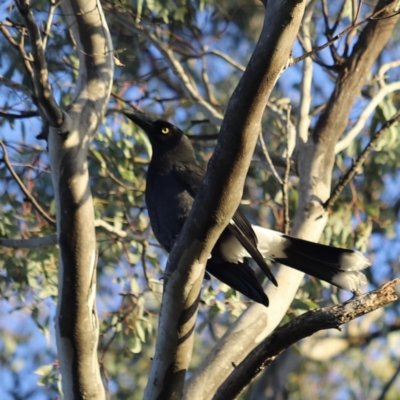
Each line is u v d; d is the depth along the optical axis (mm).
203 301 10766
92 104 7891
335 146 10297
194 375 8289
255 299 8227
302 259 8609
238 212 8328
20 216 11953
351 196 12852
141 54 13953
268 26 5879
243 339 8492
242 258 8430
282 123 12180
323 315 6469
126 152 11891
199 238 6484
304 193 9836
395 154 12961
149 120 9711
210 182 6316
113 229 10461
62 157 7352
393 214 13945
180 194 9133
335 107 10422
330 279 8531
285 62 5961
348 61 10648
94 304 7344
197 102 12727
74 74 12289
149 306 13273
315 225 9570
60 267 7324
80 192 7301
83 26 8250
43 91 7145
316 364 15961
